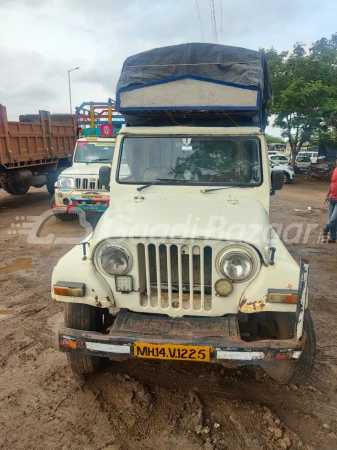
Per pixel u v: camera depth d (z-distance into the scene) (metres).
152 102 3.76
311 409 2.92
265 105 4.95
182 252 2.76
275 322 3.09
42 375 3.33
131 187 3.79
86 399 3.02
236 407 2.92
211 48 4.02
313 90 19.33
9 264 6.23
